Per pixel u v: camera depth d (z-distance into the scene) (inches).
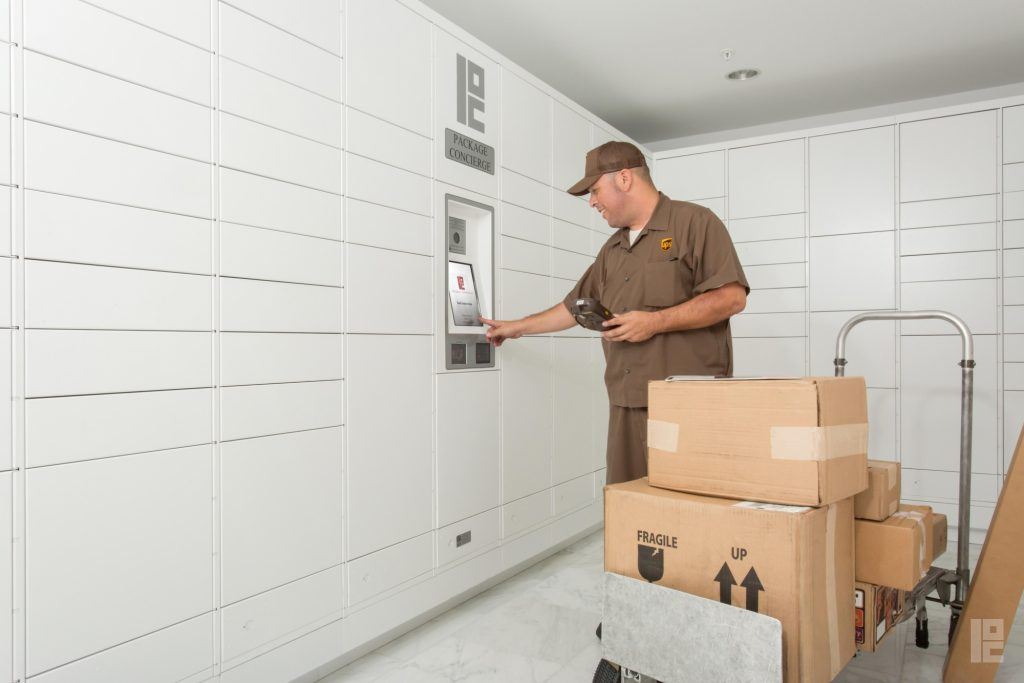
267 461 73.9
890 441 155.6
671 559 60.2
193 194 66.4
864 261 159.2
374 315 89.0
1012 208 143.6
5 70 52.7
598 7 126.4
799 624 52.8
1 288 52.2
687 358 80.8
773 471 56.8
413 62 96.7
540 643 92.8
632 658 61.4
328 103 82.4
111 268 59.4
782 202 168.4
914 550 63.6
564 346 137.9
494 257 115.0
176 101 64.9
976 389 146.9
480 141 111.8
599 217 152.6
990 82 162.9
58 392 55.6
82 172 57.4
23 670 53.4
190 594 65.7
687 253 81.3
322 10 81.8
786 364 168.1
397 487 92.7
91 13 58.2
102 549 58.6
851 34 137.1
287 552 76.1
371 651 90.0
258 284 73.0
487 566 111.9
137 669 61.2
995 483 144.8
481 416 110.9
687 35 137.5
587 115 147.4
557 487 134.1
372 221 88.8
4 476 52.2
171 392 64.2
